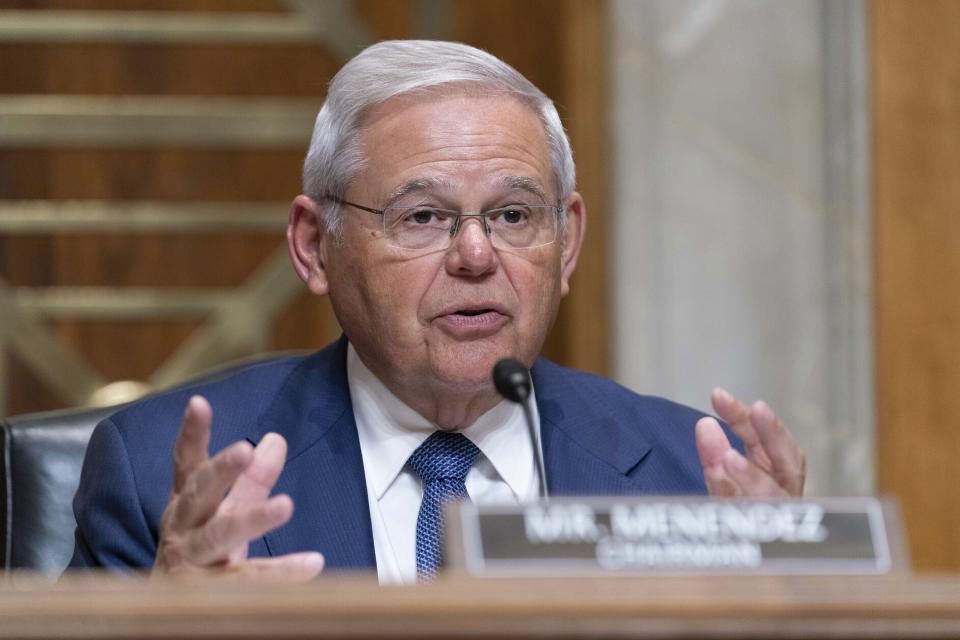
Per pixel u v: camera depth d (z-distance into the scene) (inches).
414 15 502.0
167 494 235.1
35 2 490.3
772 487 184.9
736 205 446.3
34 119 489.4
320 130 248.4
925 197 444.8
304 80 500.4
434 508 238.7
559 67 483.2
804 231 446.3
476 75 240.1
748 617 131.1
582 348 448.1
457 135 235.1
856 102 444.1
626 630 129.6
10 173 489.4
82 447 270.2
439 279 233.3
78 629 127.0
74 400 490.6
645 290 445.1
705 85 446.0
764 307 445.4
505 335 235.3
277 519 167.5
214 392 254.1
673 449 261.3
